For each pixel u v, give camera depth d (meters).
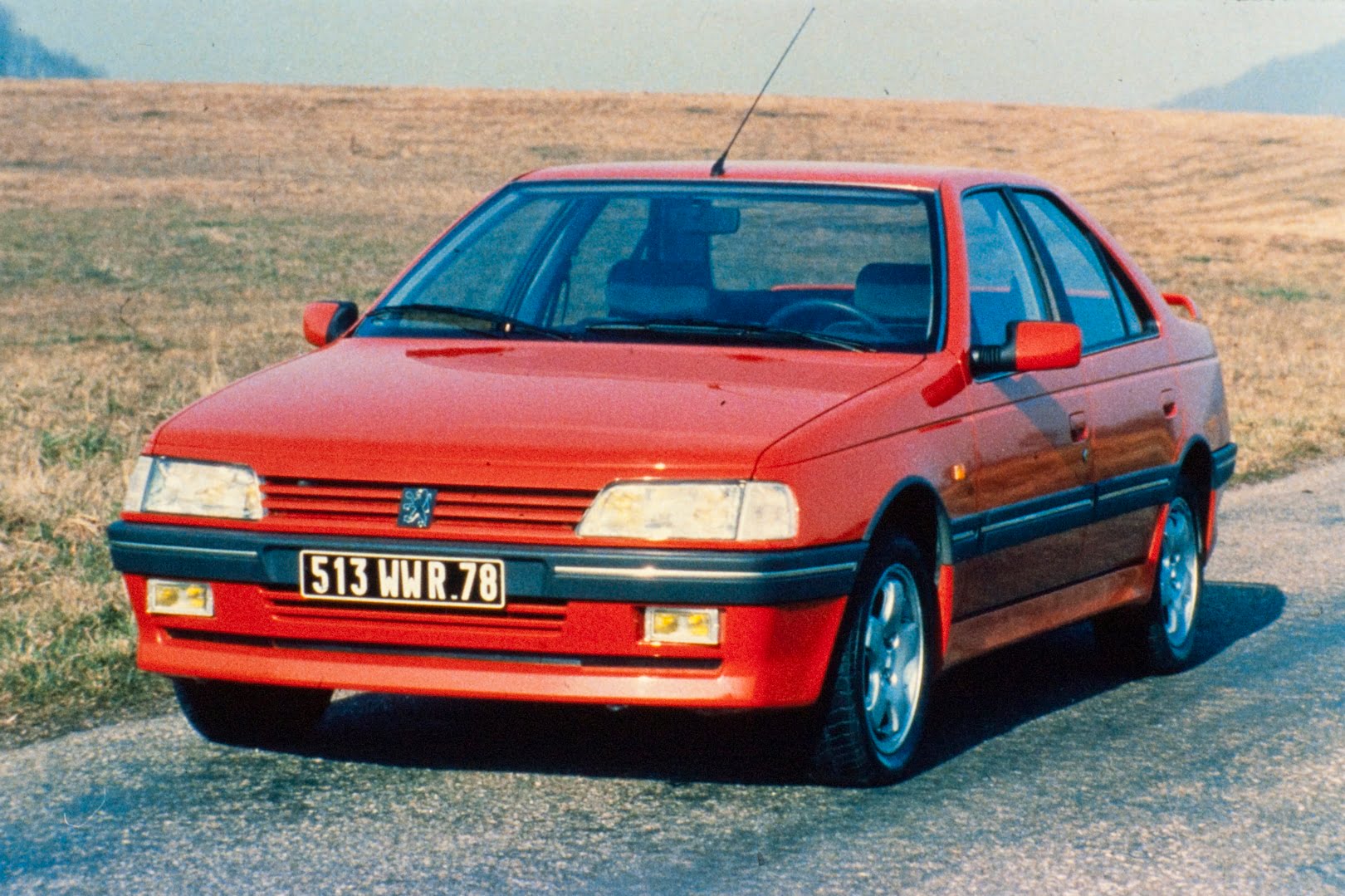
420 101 90.25
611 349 6.01
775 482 5.02
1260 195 67.50
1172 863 4.88
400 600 5.06
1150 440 7.27
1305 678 7.33
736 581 4.91
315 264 38.62
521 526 5.03
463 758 5.74
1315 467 14.16
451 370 5.77
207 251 41.19
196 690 5.64
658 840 4.91
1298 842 5.10
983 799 5.43
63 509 9.98
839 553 5.12
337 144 74.06
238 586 5.20
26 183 57.50
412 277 6.77
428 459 5.09
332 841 4.86
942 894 4.55
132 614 7.77
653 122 85.62
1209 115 96.50
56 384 16.48
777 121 87.25
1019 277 6.81
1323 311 33.53
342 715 6.34
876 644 5.52
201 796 5.27
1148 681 7.33
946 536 5.74
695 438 5.11
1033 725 6.47
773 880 4.61
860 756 5.38
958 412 5.89
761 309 6.26
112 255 39.72
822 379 5.67
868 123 87.75
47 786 5.38
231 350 22.27
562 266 6.54
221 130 76.75
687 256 6.45
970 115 92.25
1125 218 60.31
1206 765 5.91
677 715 6.37
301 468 5.18
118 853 4.76
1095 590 6.91
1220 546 10.70
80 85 91.50
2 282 33.75
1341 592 9.28
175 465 5.35
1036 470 6.32
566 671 5.05
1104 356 7.11
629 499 4.99
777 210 6.54
